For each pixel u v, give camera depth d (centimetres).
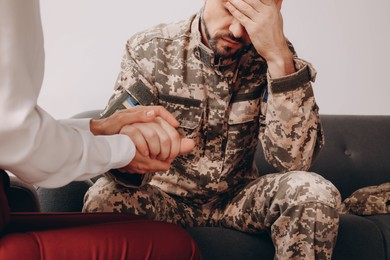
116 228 97
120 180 144
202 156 170
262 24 149
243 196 168
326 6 296
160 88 166
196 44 166
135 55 168
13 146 84
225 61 164
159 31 173
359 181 263
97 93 269
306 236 140
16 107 83
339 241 184
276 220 147
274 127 158
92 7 268
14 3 82
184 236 107
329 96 297
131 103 160
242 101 169
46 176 91
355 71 299
